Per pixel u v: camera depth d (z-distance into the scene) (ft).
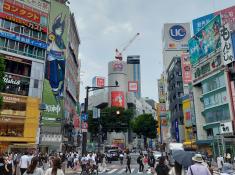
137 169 91.35
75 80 218.38
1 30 127.54
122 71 354.95
